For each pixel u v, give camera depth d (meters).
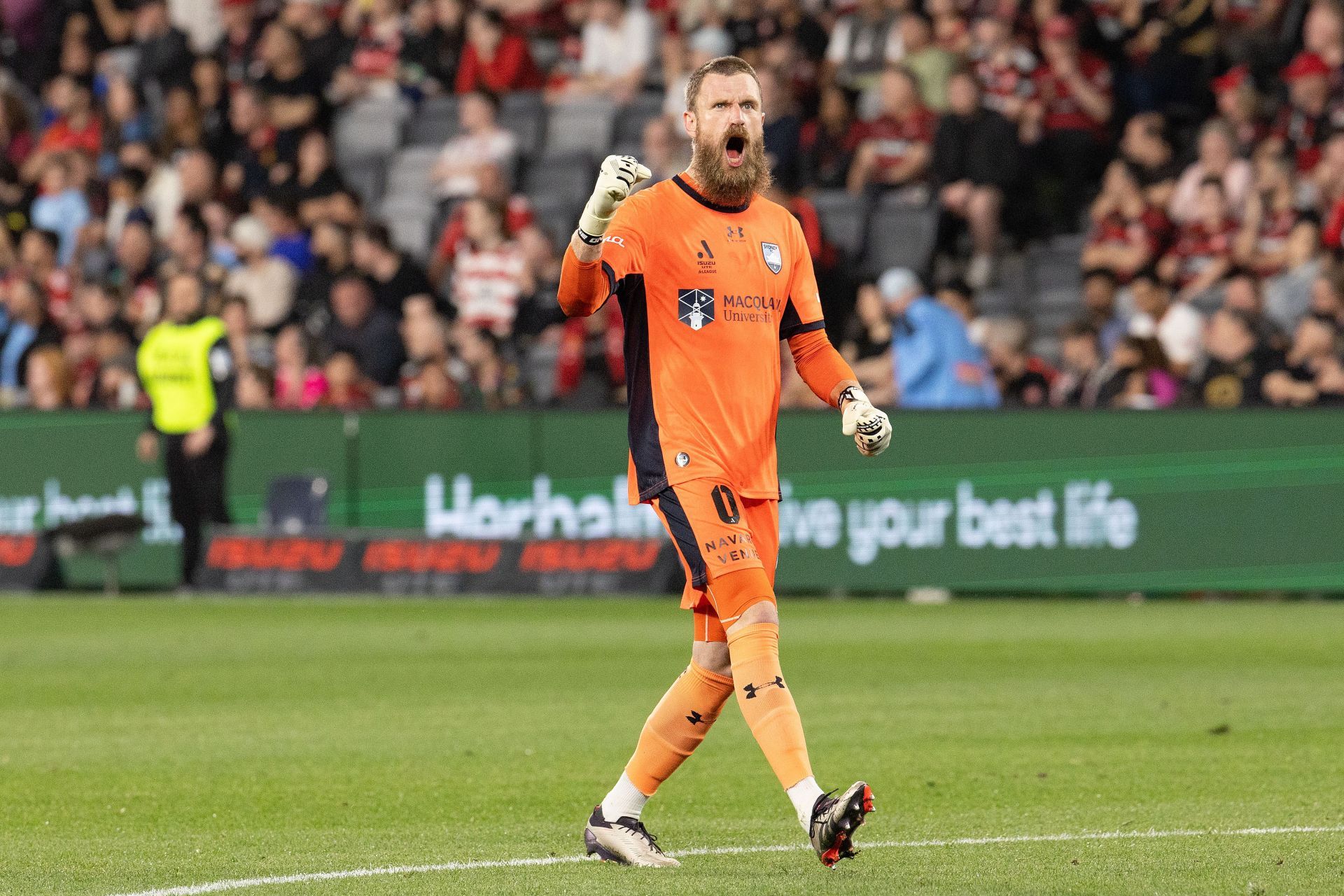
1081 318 57.88
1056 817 20.17
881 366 54.47
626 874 16.97
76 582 57.72
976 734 26.97
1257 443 49.00
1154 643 39.81
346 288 60.75
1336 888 16.12
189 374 55.75
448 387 57.31
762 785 22.89
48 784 23.33
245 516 56.56
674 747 17.36
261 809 21.28
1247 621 44.12
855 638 41.41
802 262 17.75
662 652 39.19
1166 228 58.03
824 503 52.22
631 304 17.14
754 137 17.06
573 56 73.69
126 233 68.00
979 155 60.12
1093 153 63.00
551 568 53.72
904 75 61.94
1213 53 62.94
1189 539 49.53
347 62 75.25
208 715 30.20
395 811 21.08
